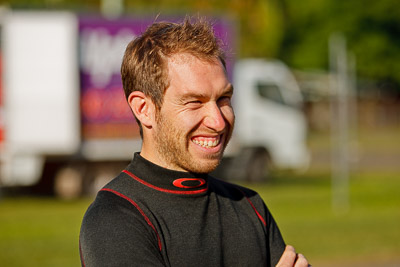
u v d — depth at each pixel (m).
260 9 30.27
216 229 2.27
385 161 28.42
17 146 15.37
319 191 17.19
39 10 15.88
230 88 2.29
